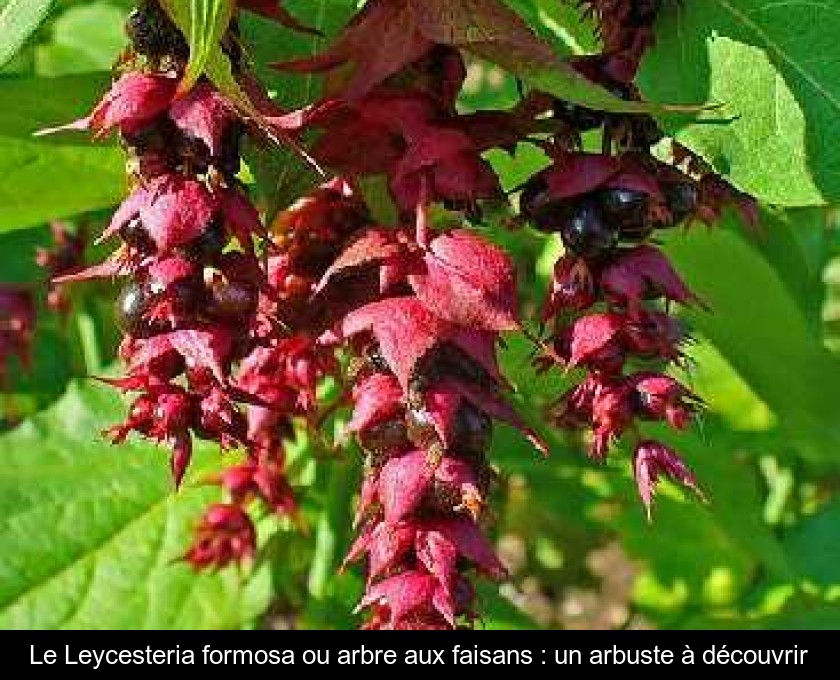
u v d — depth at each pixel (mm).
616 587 1037
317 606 589
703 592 750
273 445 515
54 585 580
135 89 332
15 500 587
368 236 340
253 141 359
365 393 337
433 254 332
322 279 348
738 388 679
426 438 331
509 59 341
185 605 584
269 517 592
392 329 327
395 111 347
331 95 358
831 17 380
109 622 578
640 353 361
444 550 337
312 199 375
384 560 341
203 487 593
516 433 622
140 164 334
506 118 355
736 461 684
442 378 331
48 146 468
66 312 639
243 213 334
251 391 417
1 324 668
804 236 694
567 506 799
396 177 342
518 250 603
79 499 589
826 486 790
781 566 675
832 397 620
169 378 335
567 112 358
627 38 381
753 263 558
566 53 425
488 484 339
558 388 454
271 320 361
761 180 384
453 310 327
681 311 581
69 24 640
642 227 354
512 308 329
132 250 335
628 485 718
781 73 383
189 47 337
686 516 740
